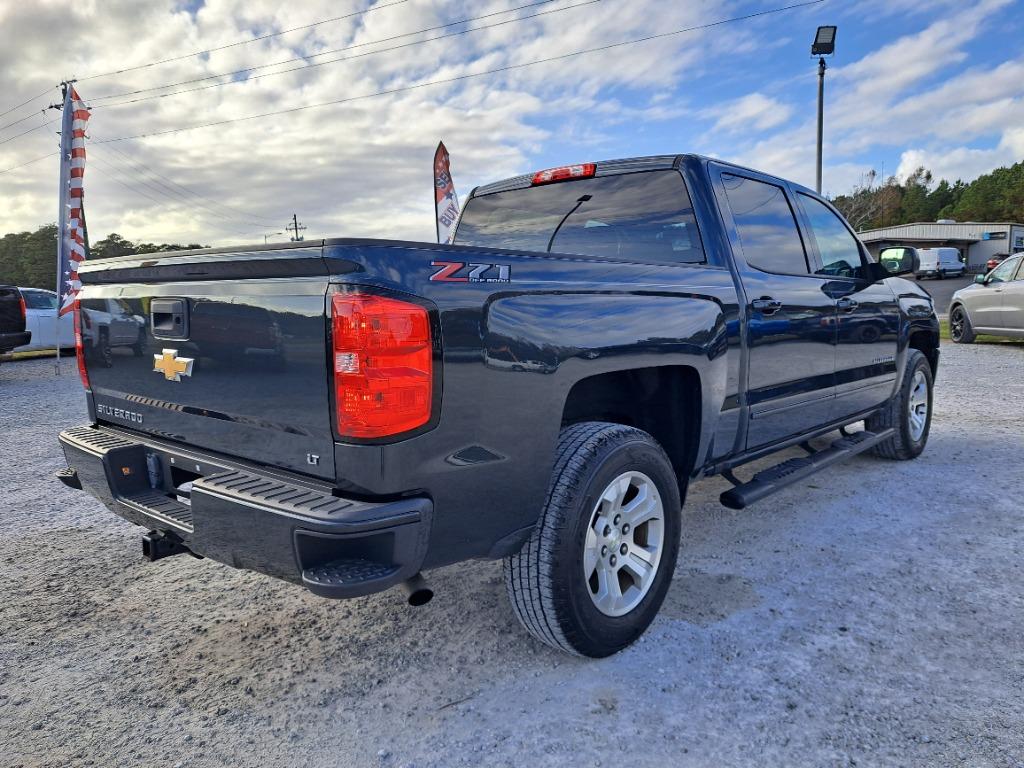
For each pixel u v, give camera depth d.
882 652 2.59
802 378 3.73
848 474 4.93
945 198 130.38
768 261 3.58
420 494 2.01
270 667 2.62
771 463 5.30
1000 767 1.97
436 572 3.41
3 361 13.72
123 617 3.04
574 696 2.36
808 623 2.82
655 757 2.05
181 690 2.48
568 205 3.70
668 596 3.09
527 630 2.59
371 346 1.87
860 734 2.13
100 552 3.80
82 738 2.22
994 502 4.23
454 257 2.07
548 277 2.33
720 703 2.30
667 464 2.78
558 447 2.48
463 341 2.04
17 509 4.57
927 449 5.60
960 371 10.01
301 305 2.00
